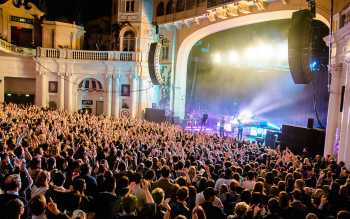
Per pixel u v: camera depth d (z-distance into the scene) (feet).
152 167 33.91
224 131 113.29
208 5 102.63
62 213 18.62
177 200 21.71
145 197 22.91
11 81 128.77
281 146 74.95
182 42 120.06
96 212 21.33
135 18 122.83
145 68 123.24
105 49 138.00
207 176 33.09
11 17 124.57
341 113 58.59
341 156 55.06
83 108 129.29
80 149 36.52
